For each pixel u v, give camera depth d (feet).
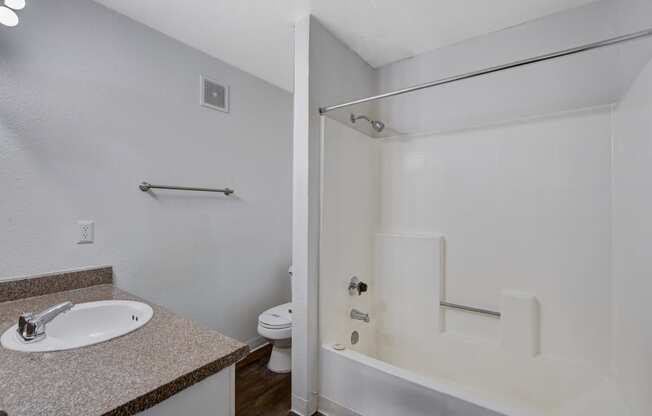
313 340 5.49
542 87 5.58
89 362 2.67
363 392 4.92
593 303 5.08
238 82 7.72
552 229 5.45
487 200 6.08
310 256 5.44
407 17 5.66
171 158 6.35
